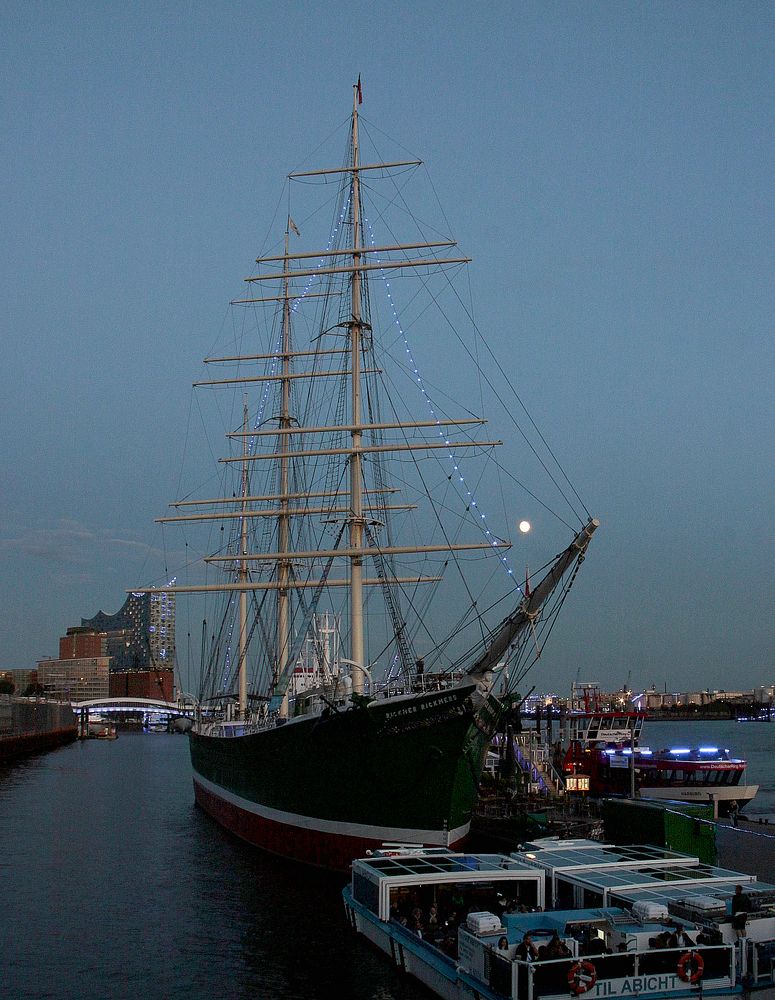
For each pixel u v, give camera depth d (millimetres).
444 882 37688
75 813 89688
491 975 29562
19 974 37875
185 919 45906
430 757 46656
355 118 78062
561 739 88188
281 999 34688
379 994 34844
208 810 85438
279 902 48500
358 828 50281
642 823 46750
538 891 38000
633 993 29031
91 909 48500
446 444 73312
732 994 29688
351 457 72875
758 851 50250
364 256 76938
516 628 46812
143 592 93500
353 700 48469
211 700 101938
